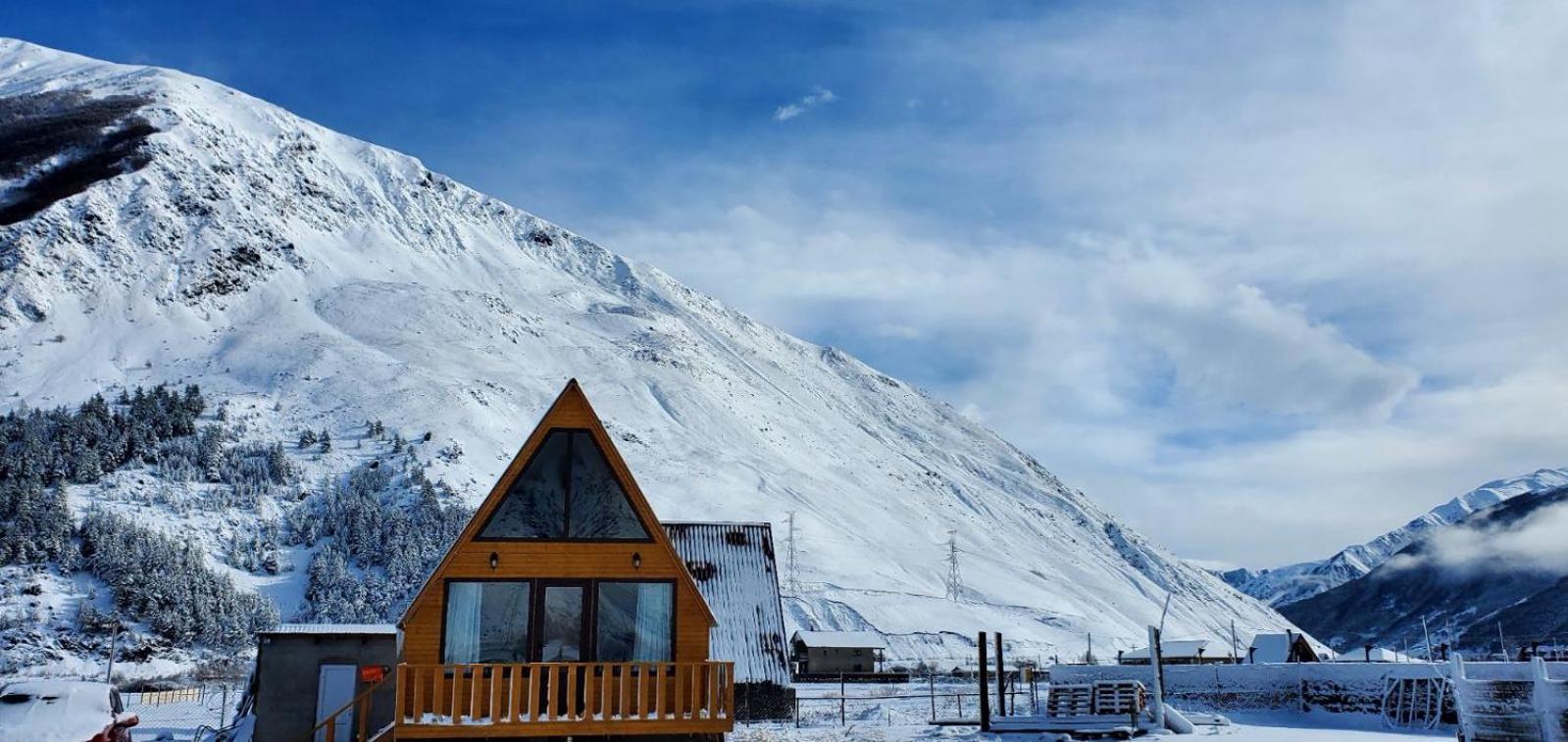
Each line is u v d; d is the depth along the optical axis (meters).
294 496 180.38
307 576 153.38
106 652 117.06
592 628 25.11
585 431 26.14
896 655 150.25
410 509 176.88
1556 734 22.36
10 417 190.88
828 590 178.88
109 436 184.38
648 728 24.19
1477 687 24.80
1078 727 35.34
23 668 109.00
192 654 122.94
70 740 22.30
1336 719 41.91
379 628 34.75
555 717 23.89
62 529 137.50
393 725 24.16
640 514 25.84
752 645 40.59
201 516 166.38
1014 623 181.75
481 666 23.88
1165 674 50.62
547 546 25.36
